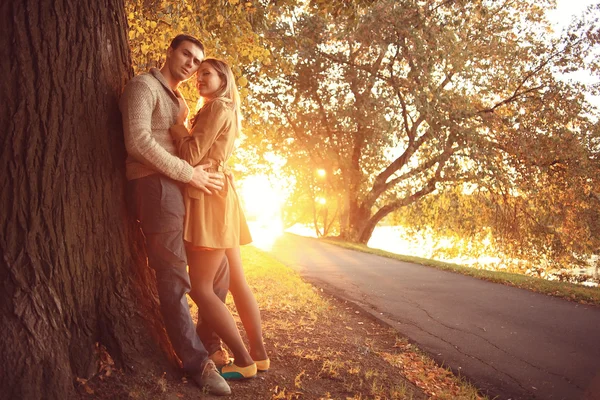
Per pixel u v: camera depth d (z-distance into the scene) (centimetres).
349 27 769
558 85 2116
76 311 325
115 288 344
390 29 1992
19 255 307
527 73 2191
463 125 2044
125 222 356
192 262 368
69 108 324
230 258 396
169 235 338
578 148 2009
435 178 2166
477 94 2156
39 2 313
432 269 1251
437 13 2031
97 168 338
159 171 336
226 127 363
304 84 2344
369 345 529
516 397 430
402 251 3456
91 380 318
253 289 757
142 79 338
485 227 2370
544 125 2102
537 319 707
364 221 2636
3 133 309
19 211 310
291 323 560
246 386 366
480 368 498
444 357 527
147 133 330
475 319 698
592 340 604
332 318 635
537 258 2291
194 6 800
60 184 321
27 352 298
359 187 2522
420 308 761
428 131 2023
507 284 1026
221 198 361
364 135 2431
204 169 355
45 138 316
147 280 372
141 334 346
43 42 314
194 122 375
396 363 480
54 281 316
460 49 1936
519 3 2192
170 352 357
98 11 339
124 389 319
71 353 318
